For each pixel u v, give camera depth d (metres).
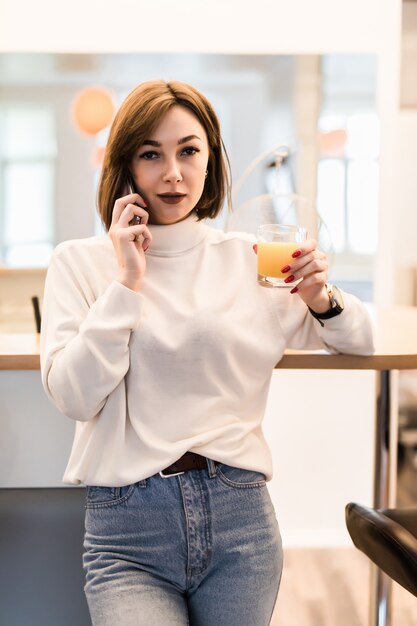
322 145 3.12
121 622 1.10
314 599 2.59
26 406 1.74
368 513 1.39
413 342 1.59
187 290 1.24
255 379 1.28
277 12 3.06
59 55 3.03
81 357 1.13
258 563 1.20
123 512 1.17
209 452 1.18
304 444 3.10
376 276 3.20
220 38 3.06
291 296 1.31
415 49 3.84
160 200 1.21
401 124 3.87
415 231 3.94
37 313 1.85
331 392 3.08
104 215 1.27
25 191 3.13
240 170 3.12
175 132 1.17
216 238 1.32
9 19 3.02
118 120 1.19
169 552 1.17
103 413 1.20
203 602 1.22
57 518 1.64
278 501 3.13
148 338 1.17
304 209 2.42
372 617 1.97
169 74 3.06
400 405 3.59
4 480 1.75
